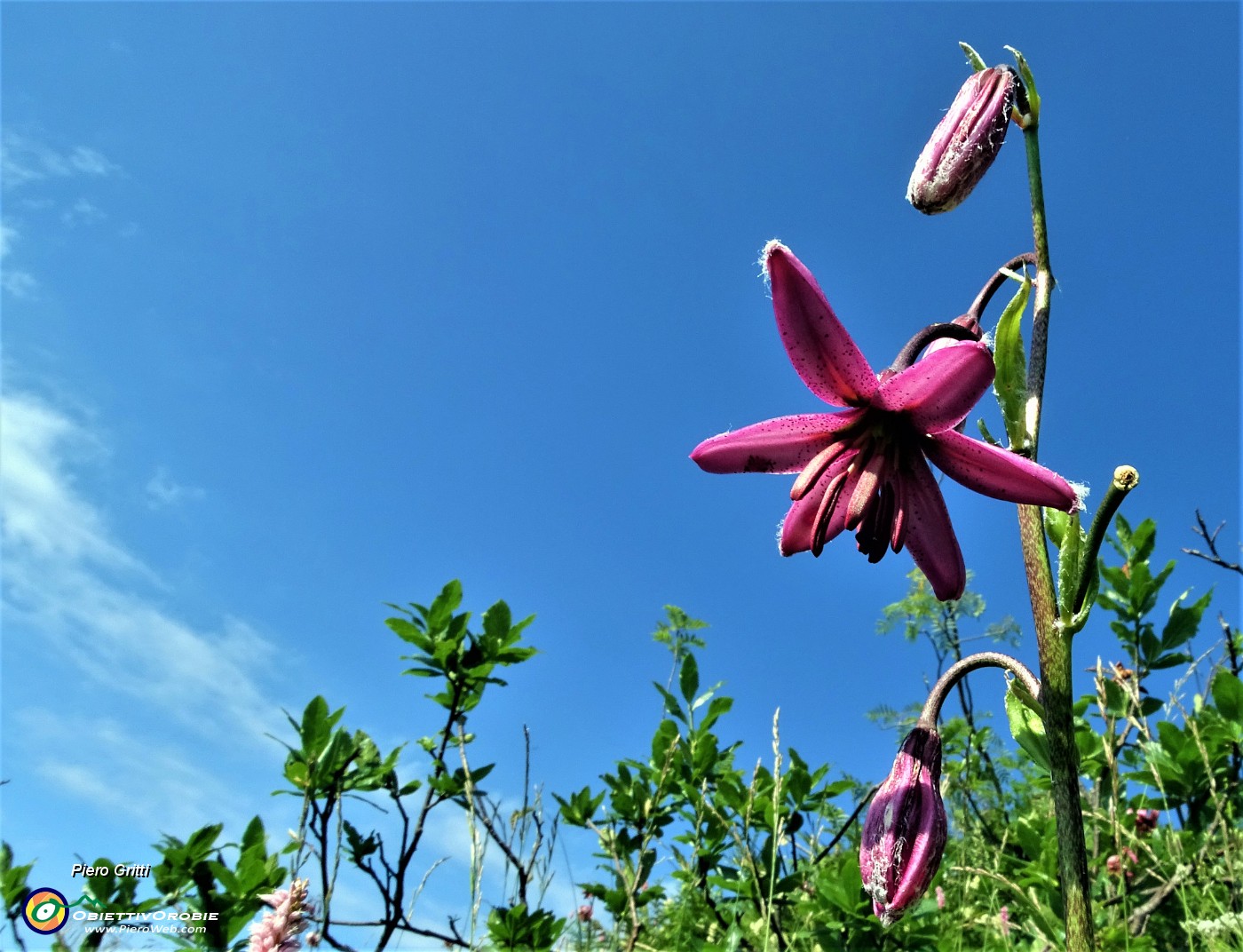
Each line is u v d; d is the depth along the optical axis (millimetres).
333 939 183
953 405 137
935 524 143
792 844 225
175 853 179
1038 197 139
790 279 135
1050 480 124
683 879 232
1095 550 118
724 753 253
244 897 173
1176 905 223
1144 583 262
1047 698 122
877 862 128
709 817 235
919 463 144
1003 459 128
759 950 213
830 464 145
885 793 131
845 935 206
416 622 223
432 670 219
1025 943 211
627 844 241
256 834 187
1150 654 262
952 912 234
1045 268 136
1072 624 121
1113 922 207
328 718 198
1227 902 208
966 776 292
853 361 139
